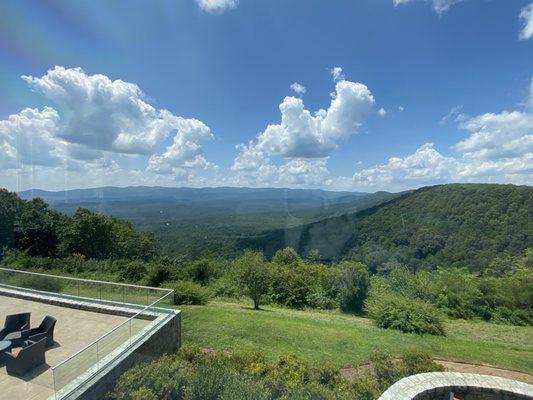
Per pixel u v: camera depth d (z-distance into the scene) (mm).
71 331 9125
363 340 13531
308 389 7199
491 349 13023
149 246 48344
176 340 9945
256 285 21438
